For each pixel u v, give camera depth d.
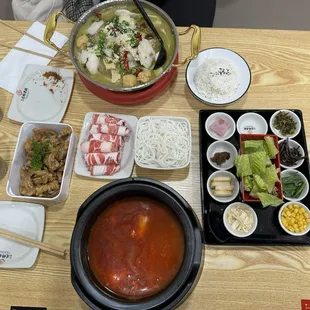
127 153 0.68
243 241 0.61
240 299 0.59
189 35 0.77
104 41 0.68
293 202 0.62
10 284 0.61
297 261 0.60
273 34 0.76
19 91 0.74
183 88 0.73
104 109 0.73
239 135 0.68
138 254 0.54
